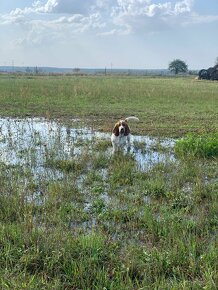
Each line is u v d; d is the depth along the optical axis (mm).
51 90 27062
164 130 14359
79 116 17234
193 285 4566
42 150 11078
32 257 5117
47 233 5746
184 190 8094
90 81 42062
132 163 9867
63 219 6492
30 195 7609
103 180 8727
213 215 6762
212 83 46719
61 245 5402
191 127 14953
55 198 7242
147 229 6203
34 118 16672
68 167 9531
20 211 6660
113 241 5785
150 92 27453
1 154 10422
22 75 62531
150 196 7758
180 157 10406
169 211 6902
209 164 9906
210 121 16594
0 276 4660
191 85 39656
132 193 7871
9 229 5879
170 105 21547
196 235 5871
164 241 5680
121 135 10711
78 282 4707
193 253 5266
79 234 5953
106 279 4691
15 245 5426
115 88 30016
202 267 4934
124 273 4891
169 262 5051
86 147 11219
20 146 11578
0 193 7367
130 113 18312
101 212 6848
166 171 9344
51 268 4953
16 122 15648
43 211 6738
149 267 4977
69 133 13359
